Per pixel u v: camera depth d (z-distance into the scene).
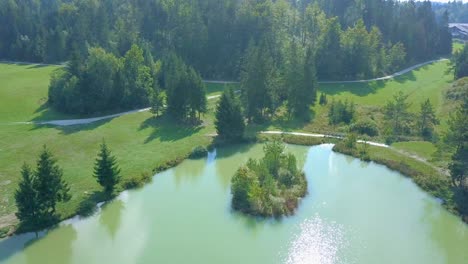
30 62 134.00
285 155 58.03
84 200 49.53
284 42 108.88
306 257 40.78
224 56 109.88
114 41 119.06
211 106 87.12
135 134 71.69
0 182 53.38
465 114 53.44
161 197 52.19
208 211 48.88
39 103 88.31
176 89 76.88
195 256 40.97
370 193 53.44
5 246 41.84
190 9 109.56
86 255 41.16
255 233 44.62
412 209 49.69
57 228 44.97
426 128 73.44
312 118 82.50
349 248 42.28
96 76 82.94
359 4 139.75
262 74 77.19
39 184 43.81
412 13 143.88
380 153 64.56
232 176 57.59
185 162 62.53
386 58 121.50
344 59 113.00
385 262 40.22
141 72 89.19
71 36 128.38
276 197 49.28
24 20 143.38
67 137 69.31
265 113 83.94
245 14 110.31
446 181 54.69
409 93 101.56
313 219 47.25
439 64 139.50
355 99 95.38
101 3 136.38
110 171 50.62
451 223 47.06
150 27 126.38
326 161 63.38
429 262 40.38
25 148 64.38
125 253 41.44
